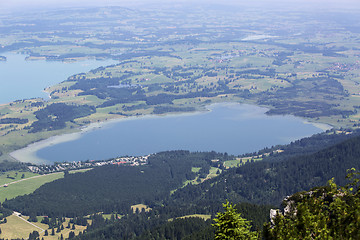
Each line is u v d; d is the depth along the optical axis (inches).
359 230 3838.6
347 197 4237.2
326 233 3895.2
